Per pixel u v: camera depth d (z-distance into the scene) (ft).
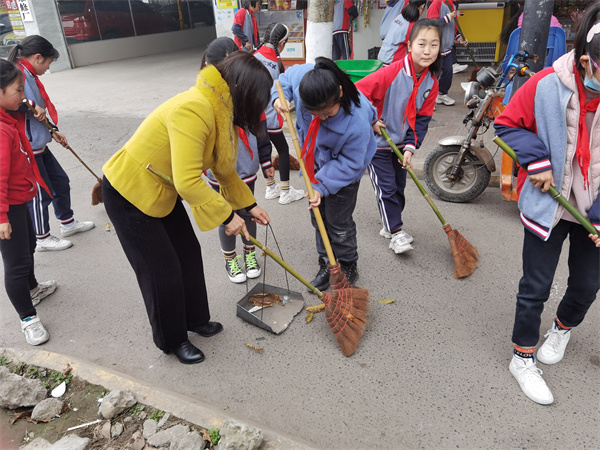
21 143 9.36
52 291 11.27
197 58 44.70
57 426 7.54
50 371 8.59
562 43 13.92
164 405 7.64
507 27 14.92
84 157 20.72
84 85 34.60
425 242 12.51
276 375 8.50
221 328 9.68
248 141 10.23
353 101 8.50
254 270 11.43
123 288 11.41
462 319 9.65
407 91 10.36
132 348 9.40
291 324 9.76
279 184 16.46
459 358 8.64
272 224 13.99
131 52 47.47
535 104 6.56
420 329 9.43
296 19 26.21
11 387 7.97
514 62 12.14
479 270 11.22
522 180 7.46
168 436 7.10
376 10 28.27
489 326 9.42
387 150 11.08
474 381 8.13
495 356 8.64
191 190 6.91
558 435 7.09
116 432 7.32
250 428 6.88
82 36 43.21
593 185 6.75
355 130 8.52
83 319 10.34
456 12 21.25
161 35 49.93
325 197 9.68
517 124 6.90
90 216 15.37
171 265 7.98
